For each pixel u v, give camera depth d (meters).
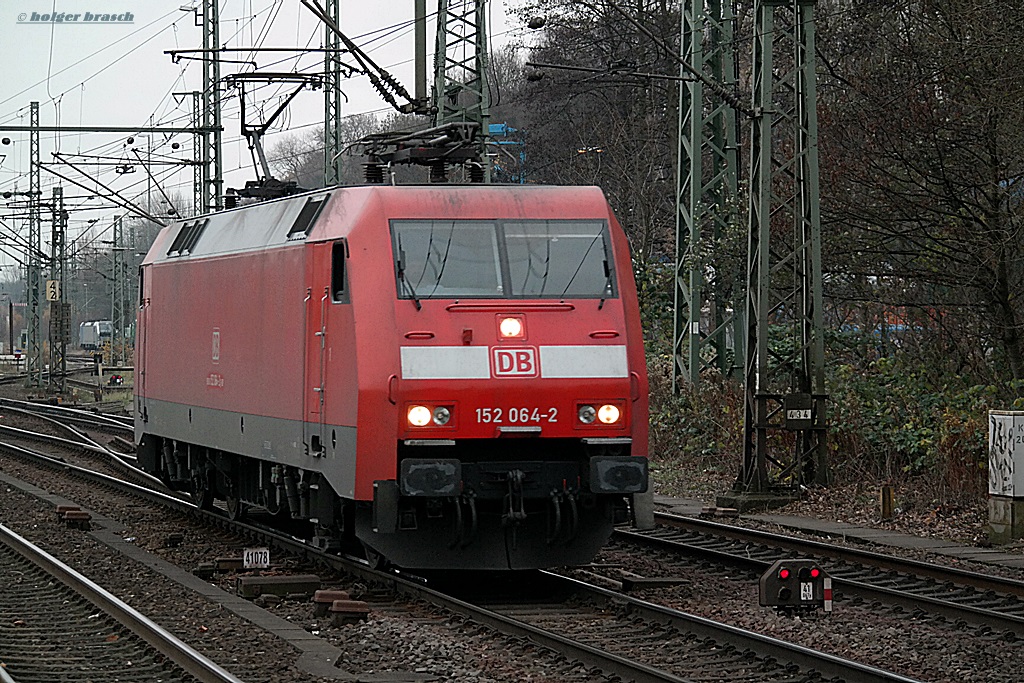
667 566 21.27
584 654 13.93
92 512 28.78
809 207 29.36
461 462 18.23
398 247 18.33
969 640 15.37
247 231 23.19
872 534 24.62
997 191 31.02
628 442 18.39
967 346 33.53
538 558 18.58
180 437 26.55
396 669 13.88
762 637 14.25
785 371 32.16
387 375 17.70
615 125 61.00
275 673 13.46
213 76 55.19
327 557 20.91
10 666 13.61
